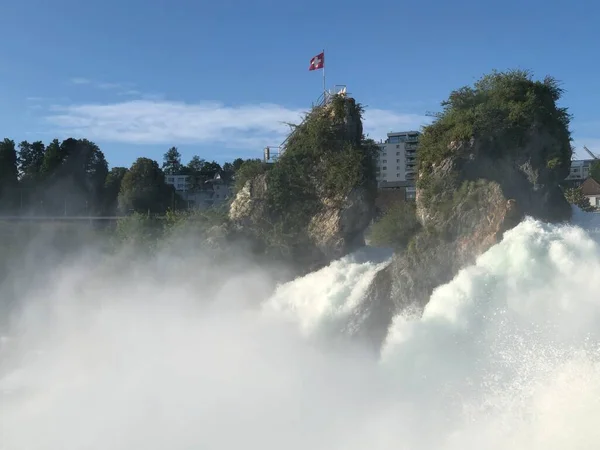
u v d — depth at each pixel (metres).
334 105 40.22
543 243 24.42
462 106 32.44
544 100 31.45
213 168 199.00
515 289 23.84
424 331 25.39
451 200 30.02
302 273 39.44
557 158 30.39
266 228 41.22
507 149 30.42
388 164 140.88
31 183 119.31
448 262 28.92
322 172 39.84
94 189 124.88
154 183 109.31
